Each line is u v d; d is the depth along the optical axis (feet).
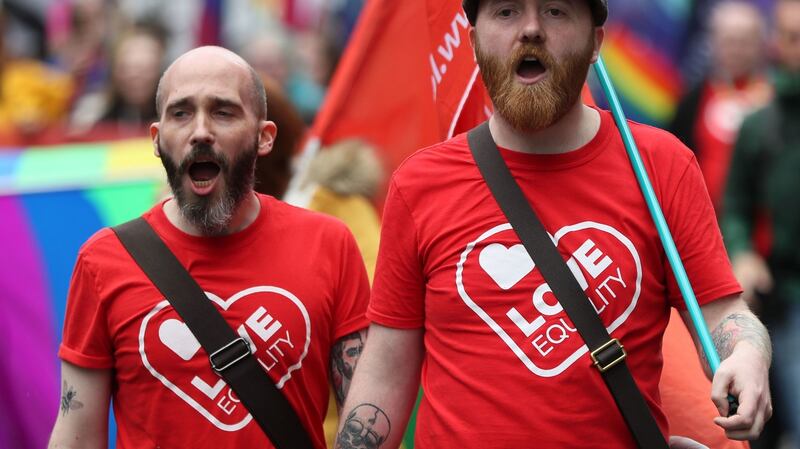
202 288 30.89
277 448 30.73
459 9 34.94
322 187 39.01
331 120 38.88
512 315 27.84
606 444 27.55
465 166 28.81
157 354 30.63
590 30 28.30
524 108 27.81
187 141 30.83
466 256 28.30
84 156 46.65
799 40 51.65
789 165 51.67
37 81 69.51
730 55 60.64
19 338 42.39
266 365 30.78
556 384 27.50
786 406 51.67
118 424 31.30
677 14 61.93
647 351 28.07
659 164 28.55
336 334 31.68
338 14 70.79
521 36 27.86
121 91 66.13
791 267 51.72
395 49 37.42
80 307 31.24
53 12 72.54
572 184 28.30
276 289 31.09
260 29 71.36
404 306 29.40
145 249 31.17
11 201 42.73
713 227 28.45
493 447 27.63
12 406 42.24
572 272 27.81
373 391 29.76
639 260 27.94
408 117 37.76
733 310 28.02
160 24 67.36
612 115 29.25
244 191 31.27
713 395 26.55
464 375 28.07
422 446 28.86
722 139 60.59
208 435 30.48
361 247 38.96
